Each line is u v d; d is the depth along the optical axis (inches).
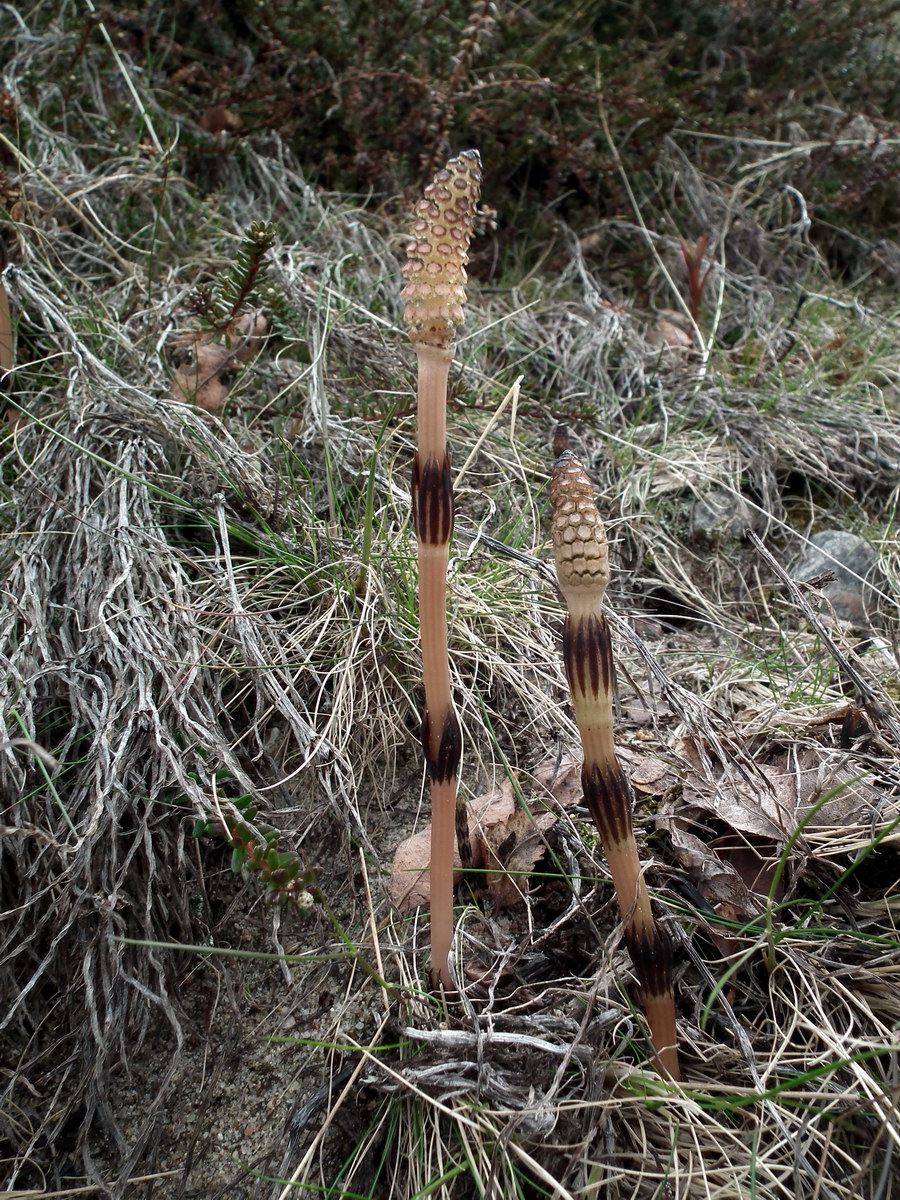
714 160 176.4
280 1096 67.2
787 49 180.7
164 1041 71.1
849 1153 59.0
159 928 72.2
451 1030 61.5
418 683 85.2
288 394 111.0
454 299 47.3
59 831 72.6
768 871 71.7
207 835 75.8
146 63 152.9
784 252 164.6
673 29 183.2
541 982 67.6
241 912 74.8
